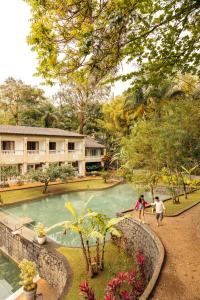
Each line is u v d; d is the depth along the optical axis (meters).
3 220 17.64
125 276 8.16
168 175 19.17
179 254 9.68
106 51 4.69
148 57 5.66
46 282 12.48
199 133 11.85
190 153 12.33
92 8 4.29
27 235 14.84
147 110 28.91
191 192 24.92
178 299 6.67
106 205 25.22
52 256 12.39
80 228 10.84
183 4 4.66
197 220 14.11
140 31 4.90
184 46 5.60
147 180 18.91
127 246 13.35
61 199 27.33
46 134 34.84
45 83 5.20
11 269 14.08
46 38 4.47
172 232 12.28
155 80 6.36
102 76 5.08
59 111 54.22
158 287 7.30
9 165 31.72
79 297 9.15
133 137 19.58
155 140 15.53
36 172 28.00
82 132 51.97
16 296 10.45
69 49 4.65
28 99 52.59
